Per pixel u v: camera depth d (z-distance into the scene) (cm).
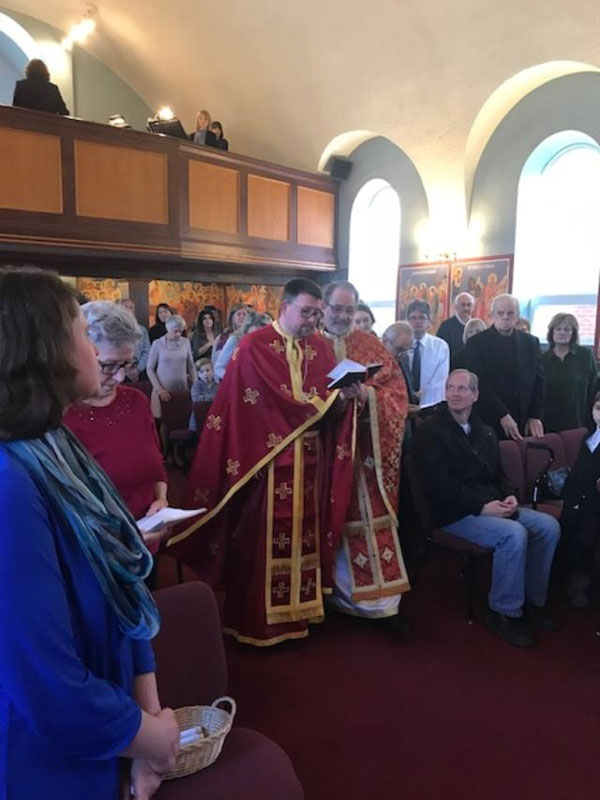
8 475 82
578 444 402
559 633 299
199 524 280
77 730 84
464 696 247
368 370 256
